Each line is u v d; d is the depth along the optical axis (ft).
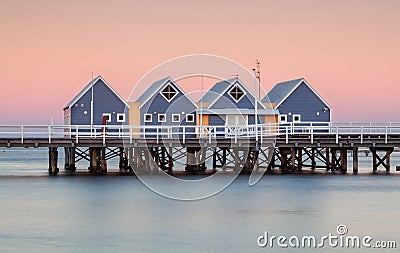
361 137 143.43
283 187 124.77
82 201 106.32
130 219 90.94
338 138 143.54
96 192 116.78
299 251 74.02
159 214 94.68
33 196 112.27
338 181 134.82
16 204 103.60
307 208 100.01
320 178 140.67
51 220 90.17
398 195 114.01
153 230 83.87
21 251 73.56
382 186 126.62
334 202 105.81
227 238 79.71
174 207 100.83
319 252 73.72
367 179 139.33
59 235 81.05
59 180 136.05
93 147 146.92
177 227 85.51
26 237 80.02
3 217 92.27
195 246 76.13
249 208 100.01
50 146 137.80
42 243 77.20
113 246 75.97
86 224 87.30
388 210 98.37
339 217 92.43
